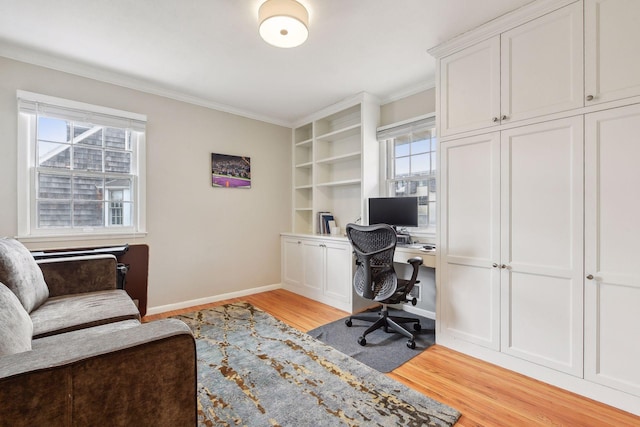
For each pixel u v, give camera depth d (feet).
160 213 10.11
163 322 3.47
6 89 7.61
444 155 7.45
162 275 10.16
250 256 12.47
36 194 8.09
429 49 7.61
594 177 5.32
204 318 9.48
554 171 5.76
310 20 6.46
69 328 4.97
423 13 6.25
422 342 7.78
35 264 6.15
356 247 8.21
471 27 6.76
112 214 9.28
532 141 6.03
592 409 5.11
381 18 6.41
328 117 12.50
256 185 12.67
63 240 8.33
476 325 6.91
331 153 13.20
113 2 5.85
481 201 6.79
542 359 5.94
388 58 8.13
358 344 7.64
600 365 5.29
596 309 5.32
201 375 6.11
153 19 6.41
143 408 2.99
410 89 10.08
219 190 11.54
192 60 8.20
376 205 10.06
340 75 9.16
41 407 2.53
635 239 4.95
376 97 10.80
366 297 7.98
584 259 5.43
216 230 11.46
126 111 9.35
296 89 10.18
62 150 8.48
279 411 5.03
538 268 5.96
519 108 6.19
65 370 2.61
